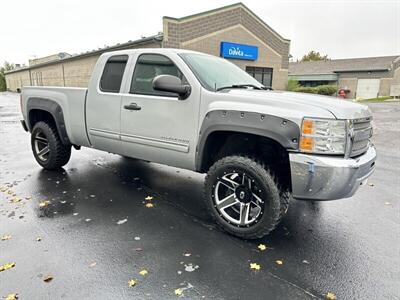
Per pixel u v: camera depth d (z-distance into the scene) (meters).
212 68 3.55
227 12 18.16
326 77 36.66
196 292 2.21
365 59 37.69
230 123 2.82
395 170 5.52
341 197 2.55
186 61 3.35
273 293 2.21
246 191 2.88
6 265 2.47
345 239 3.01
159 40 15.65
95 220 3.30
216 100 2.98
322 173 2.46
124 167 5.32
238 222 2.95
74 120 4.41
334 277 2.41
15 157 6.11
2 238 2.89
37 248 2.73
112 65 3.96
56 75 31.84
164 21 15.48
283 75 23.09
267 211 2.76
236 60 19.52
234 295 2.18
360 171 2.58
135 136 3.70
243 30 19.38
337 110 2.56
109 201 3.83
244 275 2.41
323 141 2.48
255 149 3.00
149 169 5.23
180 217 3.42
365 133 2.84
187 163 3.32
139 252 2.70
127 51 3.86
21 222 3.23
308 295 2.20
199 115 3.10
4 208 3.57
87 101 4.18
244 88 3.44
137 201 3.85
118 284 2.28
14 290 2.19
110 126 3.96
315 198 2.57
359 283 2.35
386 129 10.50
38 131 4.98
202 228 3.17
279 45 22.19
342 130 2.50
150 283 2.29
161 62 3.51
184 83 3.25
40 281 2.29
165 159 3.53
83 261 2.55
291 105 2.63
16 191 4.11
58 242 2.84
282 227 3.25
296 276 2.41
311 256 2.70
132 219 3.35
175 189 4.30
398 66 33.12
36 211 3.50
